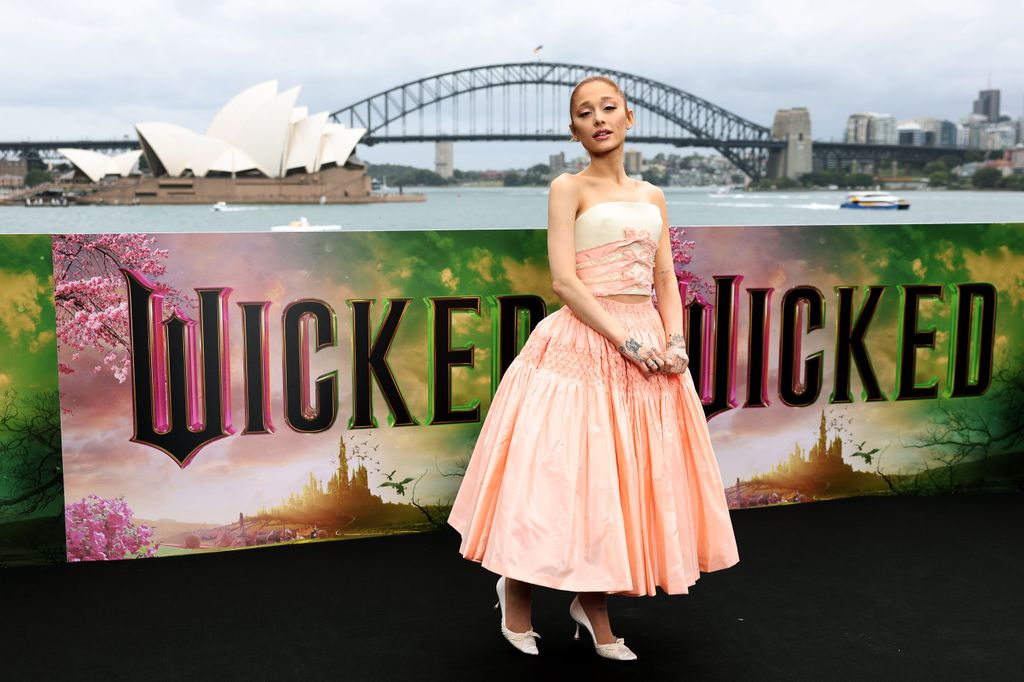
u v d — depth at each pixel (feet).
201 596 7.16
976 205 315.99
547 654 6.14
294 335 8.19
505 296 8.61
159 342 7.93
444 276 8.44
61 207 275.59
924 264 9.50
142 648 6.20
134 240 7.78
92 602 7.04
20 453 7.80
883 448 9.70
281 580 7.50
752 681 5.74
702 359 9.04
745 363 9.18
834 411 9.49
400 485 8.58
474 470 6.31
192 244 7.89
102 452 7.93
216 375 8.07
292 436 8.29
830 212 272.72
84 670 5.87
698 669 5.91
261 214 243.81
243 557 8.06
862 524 8.87
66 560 7.95
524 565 5.48
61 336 7.73
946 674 5.83
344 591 7.26
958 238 9.55
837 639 6.37
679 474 5.81
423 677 5.79
